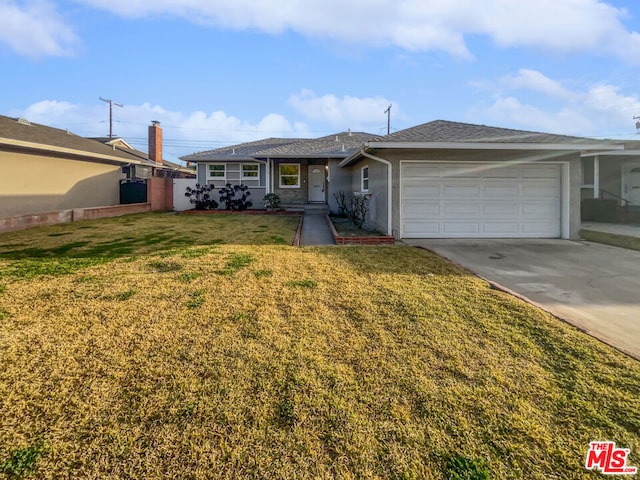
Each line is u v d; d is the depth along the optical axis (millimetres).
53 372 2758
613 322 3875
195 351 3109
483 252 7887
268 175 17812
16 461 1935
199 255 6828
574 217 9891
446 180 9852
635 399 2510
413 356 3072
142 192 17875
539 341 3363
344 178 16500
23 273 5465
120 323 3637
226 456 2006
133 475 1873
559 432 2207
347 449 2068
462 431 2211
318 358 3023
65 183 14570
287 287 4879
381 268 6027
